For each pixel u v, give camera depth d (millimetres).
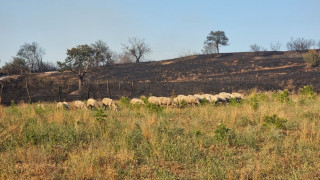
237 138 9391
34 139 9406
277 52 71000
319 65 49188
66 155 8492
